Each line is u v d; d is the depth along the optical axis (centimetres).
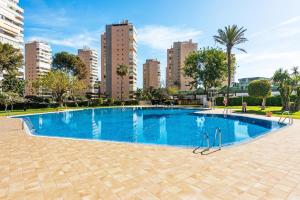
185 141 1320
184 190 451
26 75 10581
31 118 2436
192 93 6494
